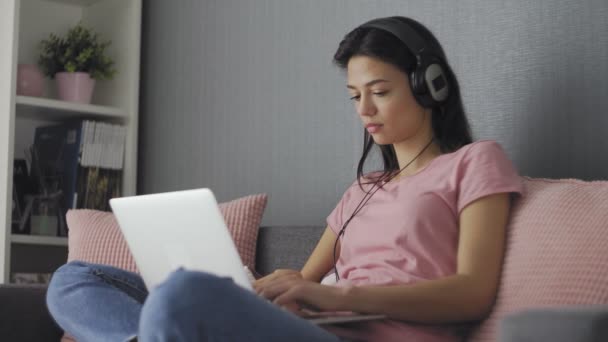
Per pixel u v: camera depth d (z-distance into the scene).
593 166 1.84
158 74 3.38
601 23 1.84
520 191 1.62
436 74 1.76
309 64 2.68
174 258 1.54
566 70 1.91
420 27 1.85
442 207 1.66
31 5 3.48
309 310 1.54
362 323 1.57
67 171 3.23
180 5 3.28
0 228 2.97
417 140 1.83
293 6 2.76
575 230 1.47
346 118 2.54
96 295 1.81
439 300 1.49
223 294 1.15
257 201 2.42
